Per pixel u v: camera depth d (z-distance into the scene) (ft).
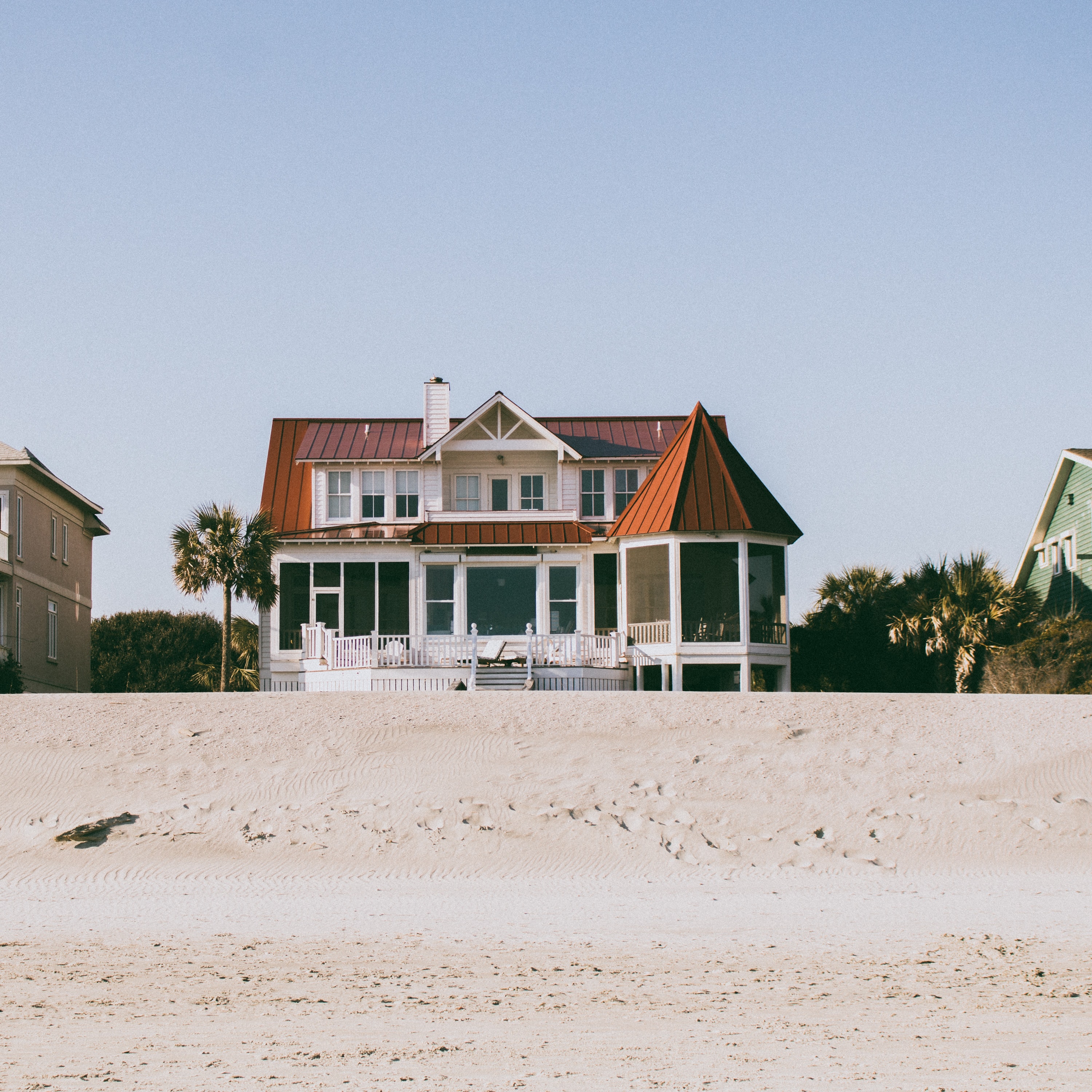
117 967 49.57
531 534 134.21
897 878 72.49
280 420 152.56
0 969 49.19
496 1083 32.81
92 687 211.00
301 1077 33.50
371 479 140.26
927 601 127.75
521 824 79.46
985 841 78.33
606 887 70.13
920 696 100.53
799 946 54.08
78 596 172.65
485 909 63.52
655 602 127.24
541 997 44.52
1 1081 32.96
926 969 49.26
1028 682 117.70
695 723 93.61
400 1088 32.22
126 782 84.79
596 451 142.41
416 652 125.29
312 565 134.31
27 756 88.02
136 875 72.08
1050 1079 33.30
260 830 78.74
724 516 125.80
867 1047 37.19
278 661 132.36
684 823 79.82
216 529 128.88
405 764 87.10
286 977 47.91
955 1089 32.04
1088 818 80.53
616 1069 34.45
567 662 124.67
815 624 141.28
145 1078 33.30
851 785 84.58
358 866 74.49
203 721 94.22
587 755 88.38
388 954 52.37
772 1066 34.76
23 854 75.31
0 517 142.41
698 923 59.88
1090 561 143.02
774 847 77.46
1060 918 60.85
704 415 134.72
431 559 133.69
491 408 138.31
